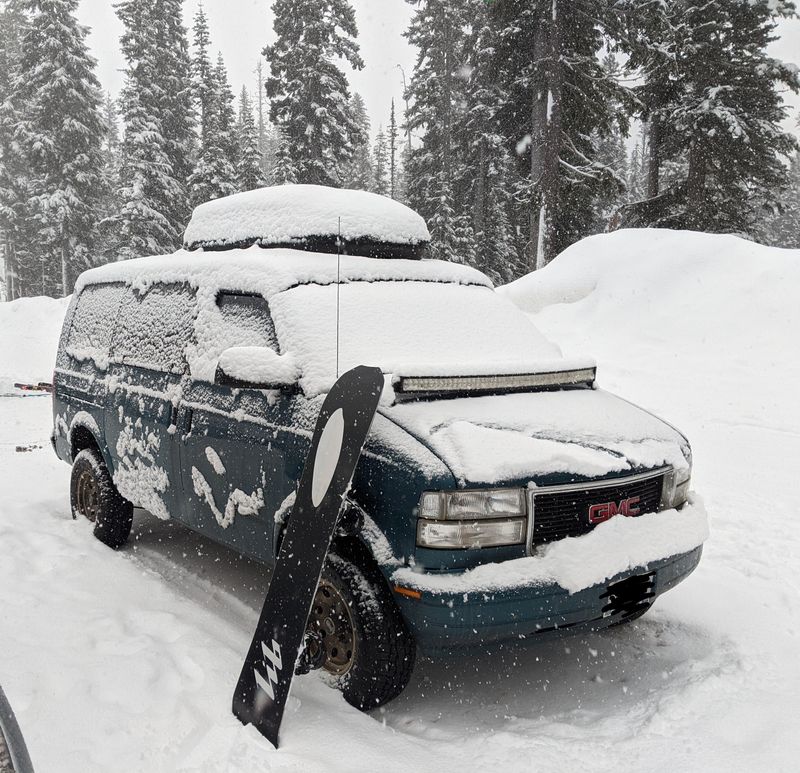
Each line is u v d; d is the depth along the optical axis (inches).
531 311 647.8
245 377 128.1
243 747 105.4
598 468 119.1
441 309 162.2
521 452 116.4
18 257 1710.1
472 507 110.0
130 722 110.0
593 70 805.2
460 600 107.3
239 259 163.9
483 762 106.6
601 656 145.2
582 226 987.9
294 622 109.8
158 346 180.2
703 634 150.8
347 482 110.4
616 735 115.0
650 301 570.9
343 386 118.3
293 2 1147.3
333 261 160.4
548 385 146.6
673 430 148.7
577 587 109.8
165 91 1421.0
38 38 1382.9
